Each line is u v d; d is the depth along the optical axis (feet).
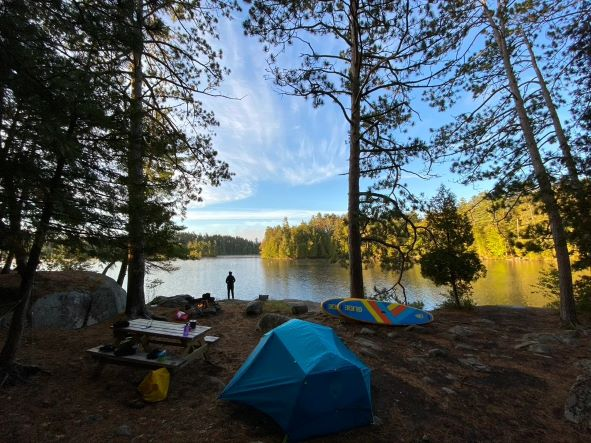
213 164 29.48
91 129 15.75
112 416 12.39
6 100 13.30
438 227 35.60
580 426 13.05
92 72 15.61
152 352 15.14
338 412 11.78
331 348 13.20
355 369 12.37
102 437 11.04
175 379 15.65
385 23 28.94
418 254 36.94
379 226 35.22
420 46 29.58
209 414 12.67
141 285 29.01
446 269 34.94
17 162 12.83
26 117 13.37
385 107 34.35
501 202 32.89
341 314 26.30
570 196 28.14
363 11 29.81
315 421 11.48
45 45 14.10
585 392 14.26
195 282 157.17
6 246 13.26
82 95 14.62
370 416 12.29
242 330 25.12
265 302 38.75
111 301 28.50
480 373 17.72
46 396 13.61
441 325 27.32
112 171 16.62
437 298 89.30
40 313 23.81
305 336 13.84
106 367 16.80
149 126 26.55
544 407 14.52
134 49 16.99
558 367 18.88
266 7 28.43
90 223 15.67
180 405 13.33
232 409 13.05
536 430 12.82
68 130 14.73
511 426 13.01
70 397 13.67
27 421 11.73
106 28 15.40
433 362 18.83
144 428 11.68
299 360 12.41
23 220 13.61
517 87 32.12
